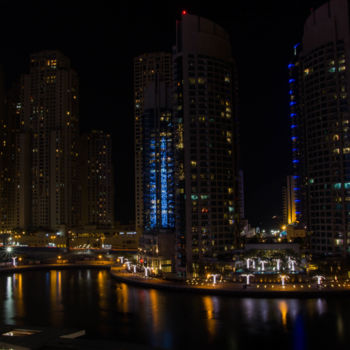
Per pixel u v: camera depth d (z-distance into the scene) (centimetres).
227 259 17700
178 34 19375
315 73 18125
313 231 17725
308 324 10800
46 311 12900
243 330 10375
